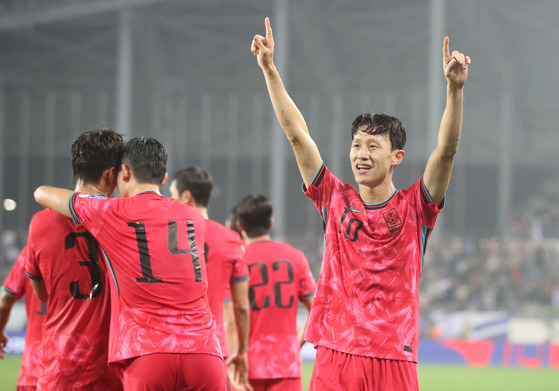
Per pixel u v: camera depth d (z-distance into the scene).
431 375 21.56
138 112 54.19
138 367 4.96
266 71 5.45
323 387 5.04
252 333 8.35
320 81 55.34
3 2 42.53
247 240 8.80
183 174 7.79
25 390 6.96
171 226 5.32
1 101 52.81
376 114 5.23
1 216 51.81
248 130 55.53
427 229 5.20
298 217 55.53
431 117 38.75
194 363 5.04
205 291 5.38
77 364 5.40
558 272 37.22
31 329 7.06
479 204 55.16
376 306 4.99
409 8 48.59
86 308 5.47
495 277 36.12
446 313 28.09
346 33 52.16
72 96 54.06
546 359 25.39
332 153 54.53
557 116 54.97
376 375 4.90
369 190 5.23
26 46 52.50
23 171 53.19
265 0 46.22
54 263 5.47
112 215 5.21
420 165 53.97
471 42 51.94
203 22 49.84
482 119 55.31
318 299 5.22
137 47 50.56
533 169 55.78
